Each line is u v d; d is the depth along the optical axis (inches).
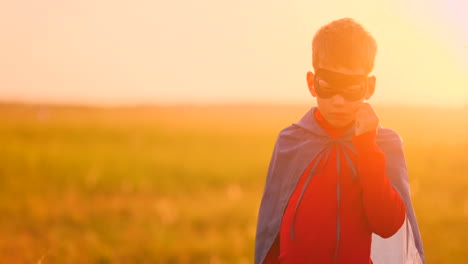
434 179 466.3
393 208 86.7
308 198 93.4
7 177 466.3
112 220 323.9
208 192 428.8
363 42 87.5
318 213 91.7
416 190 412.2
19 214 338.3
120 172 508.4
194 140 796.6
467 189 433.1
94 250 258.8
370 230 92.4
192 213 335.3
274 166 103.2
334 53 87.1
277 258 104.3
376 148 87.0
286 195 98.3
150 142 764.0
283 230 96.3
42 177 477.4
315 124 97.3
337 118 90.6
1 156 572.1
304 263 91.8
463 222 316.8
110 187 443.2
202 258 253.6
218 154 644.1
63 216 332.8
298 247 92.5
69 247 260.2
